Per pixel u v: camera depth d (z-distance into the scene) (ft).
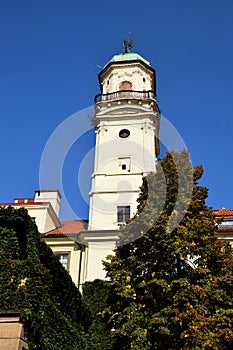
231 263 63.36
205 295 57.77
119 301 63.52
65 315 54.24
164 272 62.75
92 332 68.18
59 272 53.72
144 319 60.03
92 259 96.99
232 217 101.04
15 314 41.42
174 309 56.85
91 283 85.10
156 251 63.36
